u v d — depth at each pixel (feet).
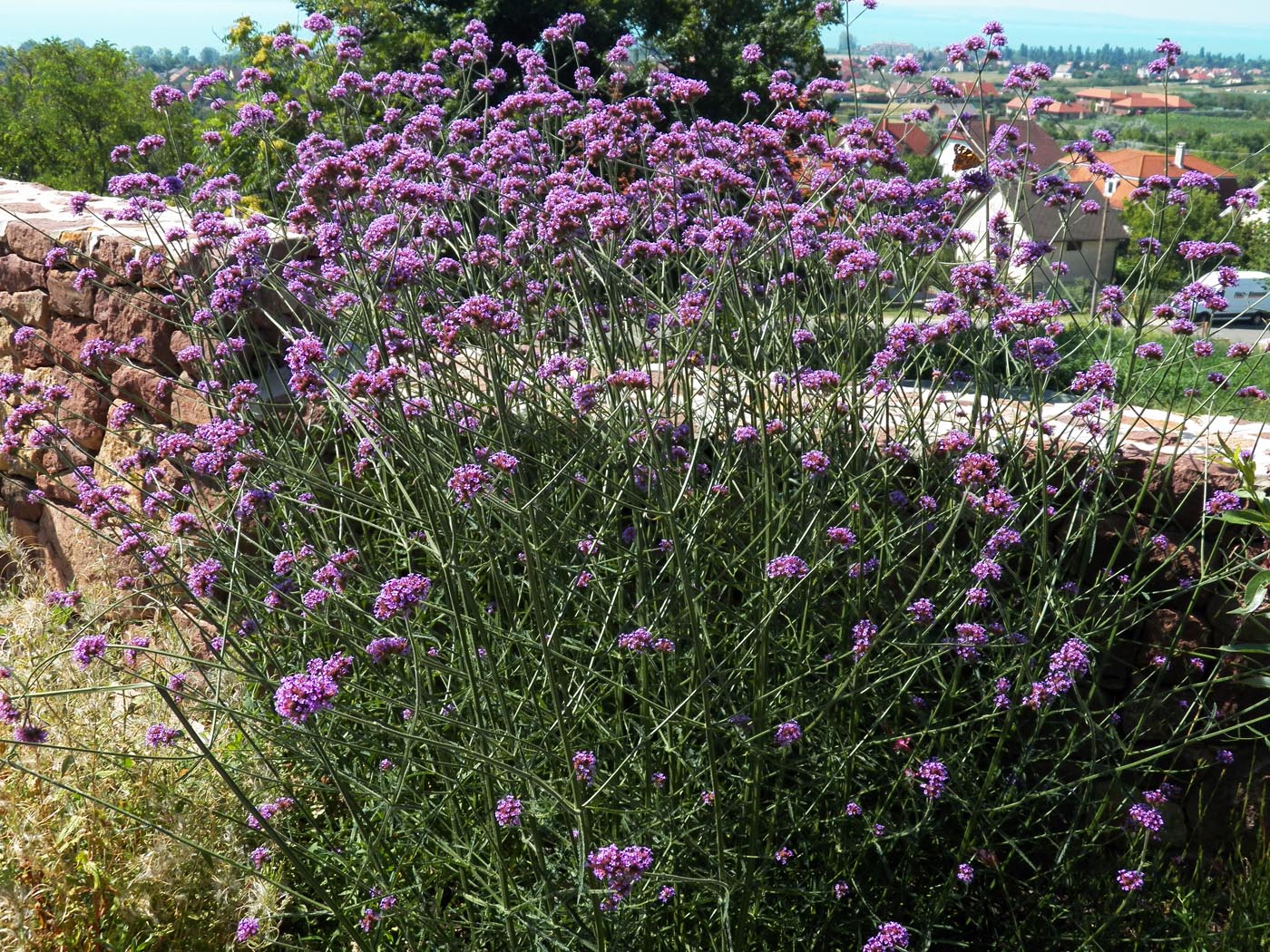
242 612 10.44
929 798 8.09
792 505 9.68
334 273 10.98
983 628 8.74
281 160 14.58
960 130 12.66
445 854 8.34
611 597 9.40
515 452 8.67
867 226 11.40
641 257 10.46
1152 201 11.85
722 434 10.15
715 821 6.74
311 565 9.77
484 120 12.55
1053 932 8.89
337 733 8.95
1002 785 9.74
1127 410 13.03
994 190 12.72
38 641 10.09
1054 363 10.03
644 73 20.35
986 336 10.45
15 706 8.58
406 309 9.64
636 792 8.29
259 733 8.27
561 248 9.95
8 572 17.11
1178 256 11.50
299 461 11.13
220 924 8.32
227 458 9.37
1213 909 9.98
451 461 8.98
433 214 11.42
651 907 7.70
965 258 12.17
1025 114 12.38
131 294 14.38
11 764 6.99
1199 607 10.77
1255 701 10.53
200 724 9.98
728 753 7.89
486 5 48.44
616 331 10.43
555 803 7.49
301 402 11.16
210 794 8.89
